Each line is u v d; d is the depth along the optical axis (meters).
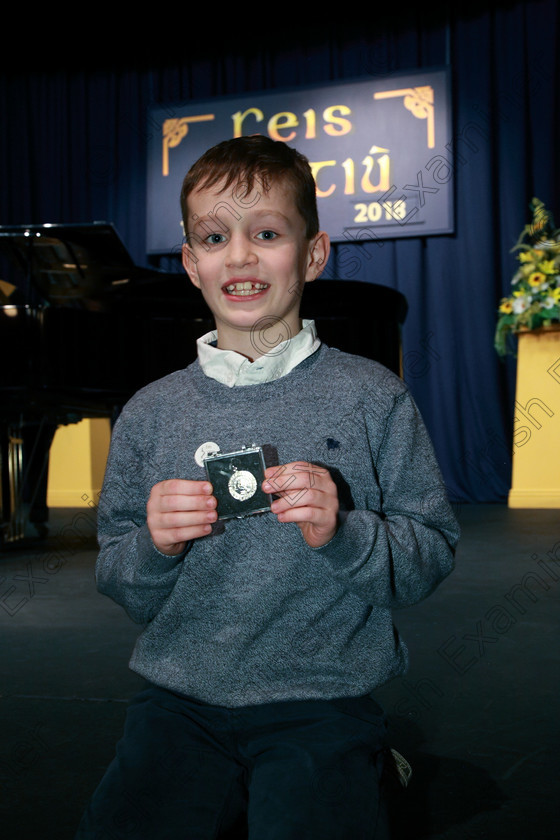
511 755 1.48
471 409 6.81
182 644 0.94
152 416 1.03
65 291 4.39
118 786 0.83
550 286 5.82
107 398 4.43
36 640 2.45
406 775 1.00
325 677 0.92
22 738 1.62
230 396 0.99
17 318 3.88
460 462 6.80
